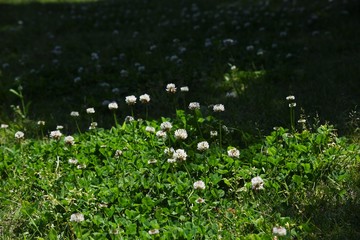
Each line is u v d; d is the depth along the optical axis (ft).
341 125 6.50
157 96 7.78
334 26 10.15
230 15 12.55
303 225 5.14
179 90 7.87
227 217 5.35
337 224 5.26
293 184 5.65
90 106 7.66
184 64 8.54
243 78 8.02
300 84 7.70
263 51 8.74
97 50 10.50
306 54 8.63
